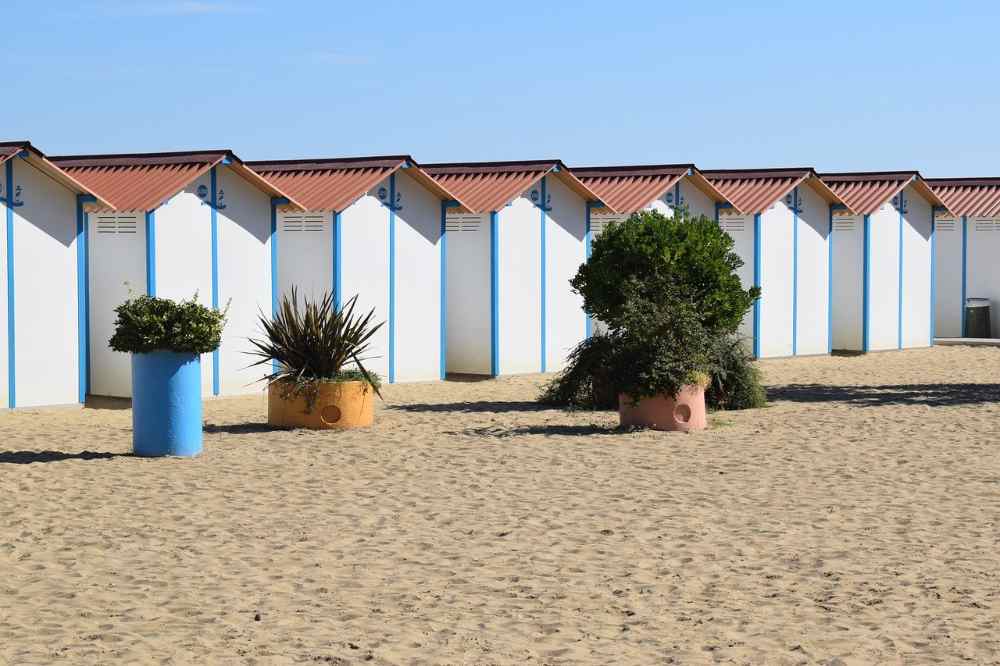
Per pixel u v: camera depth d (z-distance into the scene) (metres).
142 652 8.12
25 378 21.17
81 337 21.88
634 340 18.84
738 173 34.62
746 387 21.42
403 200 26.61
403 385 26.19
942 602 9.30
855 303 35.78
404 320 26.66
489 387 25.95
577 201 29.89
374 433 18.27
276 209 24.44
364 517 12.38
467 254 28.50
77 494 13.50
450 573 10.22
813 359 33.44
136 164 23.97
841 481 14.30
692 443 17.22
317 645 8.28
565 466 15.38
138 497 13.38
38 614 9.02
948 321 41.50
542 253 29.14
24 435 18.12
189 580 9.99
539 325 29.09
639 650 8.21
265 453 16.34
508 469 15.16
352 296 25.67
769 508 12.80
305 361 19.02
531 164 29.33
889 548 11.03
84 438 17.80
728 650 8.19
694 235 21.34
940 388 25.28
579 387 21.70
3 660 7.96
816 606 9.23
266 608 9.16
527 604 9.30
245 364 23.91
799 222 34.00
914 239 37.19
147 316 15.80
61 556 10.80
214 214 23.42
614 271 21.27
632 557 10.75
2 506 12.85
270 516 12.44
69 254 21.69
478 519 12.30
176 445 16.05
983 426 18.73
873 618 8.90
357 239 25.72
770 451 16.50
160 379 16.00
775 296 33.38
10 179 20.89
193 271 23.11
